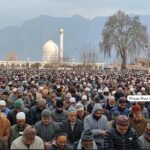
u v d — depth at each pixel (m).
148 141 10.02
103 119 12.80
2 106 15.08
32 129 9.34
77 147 10.09
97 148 10.02
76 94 21.42
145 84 30.30
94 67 135.00
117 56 125.31
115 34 123.44
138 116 12.30
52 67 148.50
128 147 9.49
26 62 173.50
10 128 12.15
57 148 9.98
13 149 9.35
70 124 12.34
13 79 41.28
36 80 40.31
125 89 24.42
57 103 14.12
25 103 18.97
